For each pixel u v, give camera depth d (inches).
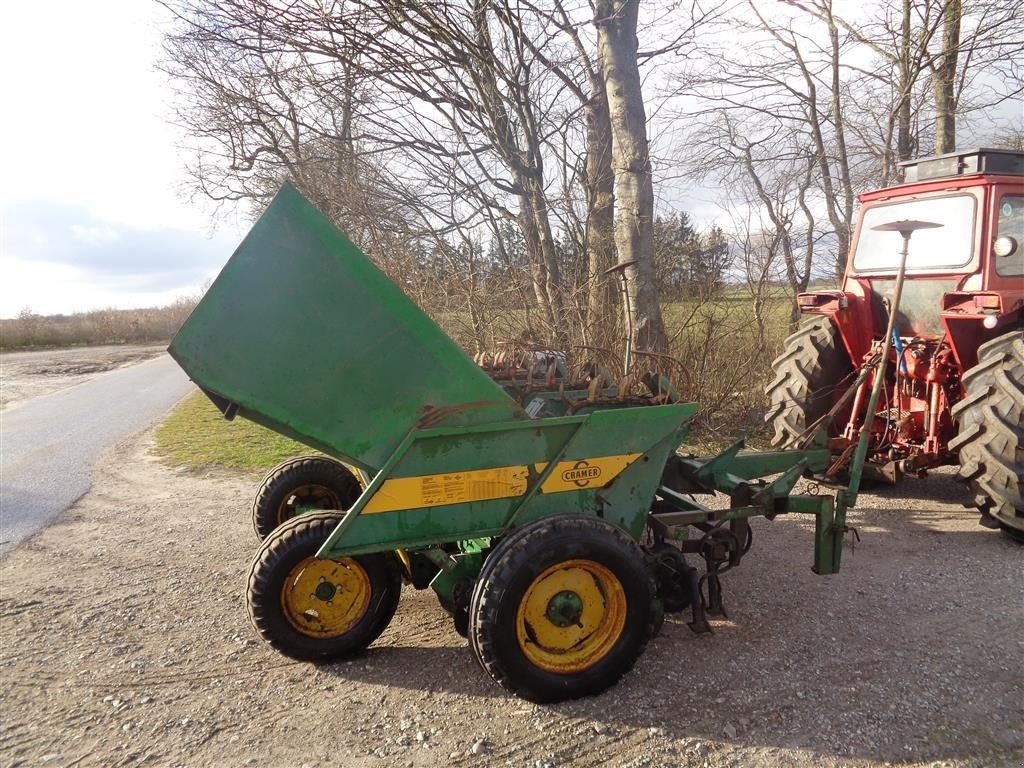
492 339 311.7
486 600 114.0
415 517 121.3
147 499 253.6
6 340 1294.3
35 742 111.1
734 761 104.7
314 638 130.6
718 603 143.2
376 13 309.1
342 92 349.1
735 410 323.6
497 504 125.3
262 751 108.3
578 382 172.1
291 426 117.1
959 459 198.7
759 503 146.2
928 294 220.8
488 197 345.7
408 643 142.5
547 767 103.7
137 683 128.3
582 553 118.1
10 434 407.8
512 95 353.7
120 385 661.3
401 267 326.0
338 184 367.9
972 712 115.3
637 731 112.0
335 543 118.2
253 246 113.6
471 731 112.9
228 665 134.3
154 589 171.0
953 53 413.1
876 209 239.9
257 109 401.1
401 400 121.2
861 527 204.2
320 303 116.7
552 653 120.5
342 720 116.2
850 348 236.7
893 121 428.8
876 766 103.0
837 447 191.6
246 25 311.0
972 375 194.9
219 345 112.7
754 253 334.6
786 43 443.8
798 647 137.6
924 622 146.6
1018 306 194.4
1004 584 164.1
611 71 300.4
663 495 158.7
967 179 209.8
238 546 200.7
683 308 328.2
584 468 128.6
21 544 206.4
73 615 156.6
